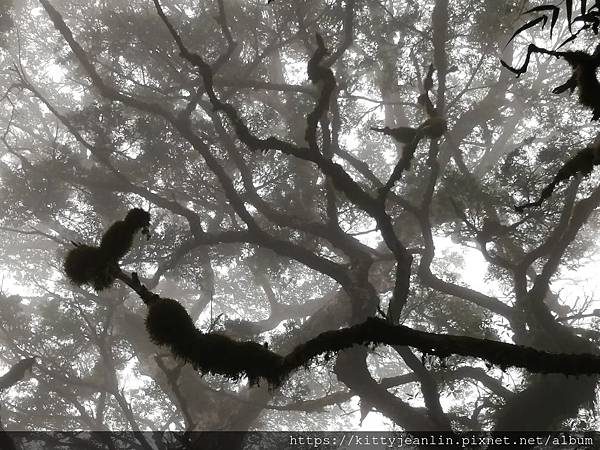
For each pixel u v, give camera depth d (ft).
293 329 81.20
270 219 74.28
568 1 16.79
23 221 81.46
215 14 73.72
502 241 73.05
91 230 82.53
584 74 17.79
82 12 80.02
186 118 69.82
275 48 74.13
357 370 70.44
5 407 86.89
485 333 71.00
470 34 76.84
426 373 65.26
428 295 76.18
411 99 85.97
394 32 75.51
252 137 54.90
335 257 94.22
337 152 71.72
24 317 84.94
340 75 76.95
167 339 13.87
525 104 84.33
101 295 82.12
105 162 73.36
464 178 67.15
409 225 83.97
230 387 86.33
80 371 92.07
